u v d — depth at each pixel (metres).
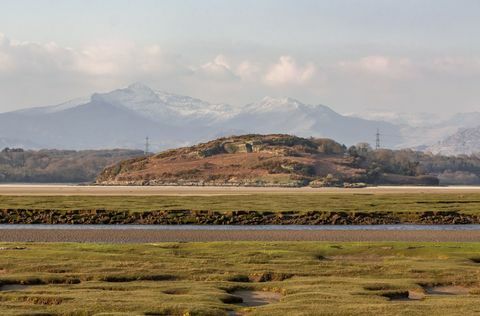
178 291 70.44
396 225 178.12
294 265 89.56
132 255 98.12
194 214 190.00
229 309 61.25
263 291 73.12
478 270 85.94
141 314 57.50
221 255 99.38
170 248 109.00
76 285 73.62
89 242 133.00
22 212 189.00
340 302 63.00
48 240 135.88
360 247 109.94
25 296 65.75
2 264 87.50
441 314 56.88
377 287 73.00
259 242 117.94
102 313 57.53
